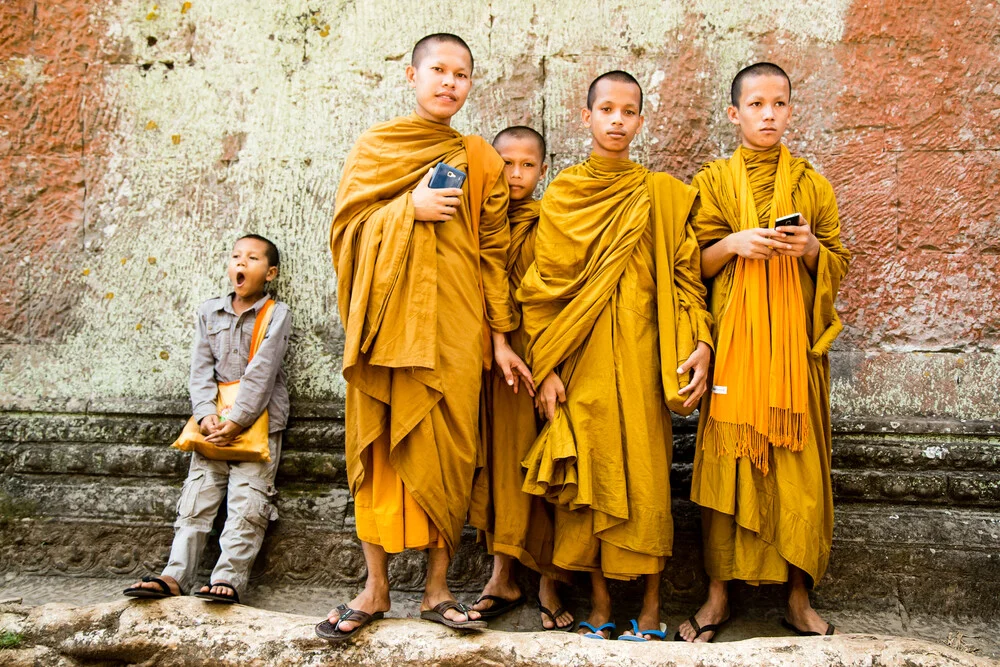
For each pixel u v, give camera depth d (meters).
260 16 3.49
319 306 3.39
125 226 3.47
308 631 2.53
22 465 3.26
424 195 2.55
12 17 3.49
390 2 3.47
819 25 3.33
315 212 3.43
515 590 2.88
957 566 2.88
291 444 3.24
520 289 2.75
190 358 3.40
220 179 3.47
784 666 2.33
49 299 3.46
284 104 3.47
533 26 3.44
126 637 2.56
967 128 3.27
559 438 2.61
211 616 2.61
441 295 2.59
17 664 2.57
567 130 3.40
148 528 3.14
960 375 3.19
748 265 2.66
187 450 3.01
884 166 3.28
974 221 3.25
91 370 3.42
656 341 2.73
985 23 3.28
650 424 2.66
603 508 2.59
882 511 3.00
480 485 2.82
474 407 2.62
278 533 3.09
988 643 2.71
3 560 3.16
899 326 3.24
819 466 2.65
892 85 3.30
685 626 2.72
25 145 3.48
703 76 3.37
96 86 3.50
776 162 2.79
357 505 2.62
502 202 2.76
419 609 2.92
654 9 3.40
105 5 3.52
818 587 2.90
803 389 2.61
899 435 3.11
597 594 2.75
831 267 2.75
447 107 2.69
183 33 3.50
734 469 2.62
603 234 2.70
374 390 2.54
